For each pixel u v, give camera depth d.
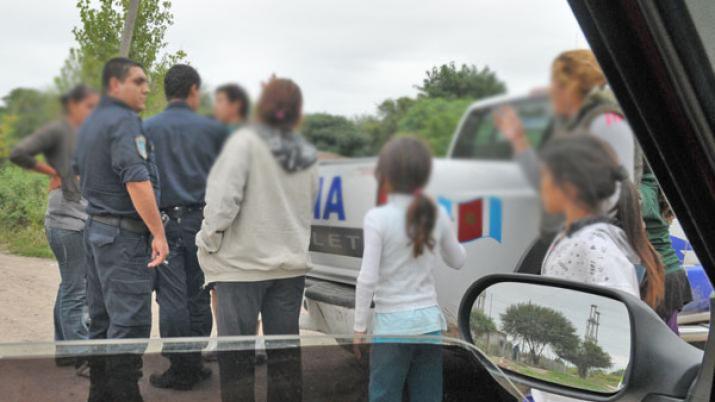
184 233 3.33
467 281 2.88
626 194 1.89
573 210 1.91
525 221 2.86
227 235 2.70
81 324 3.54
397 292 2.47
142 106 2.87
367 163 2.88
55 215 3.40
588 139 2.56
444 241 2.64
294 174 2.70
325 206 3.21
